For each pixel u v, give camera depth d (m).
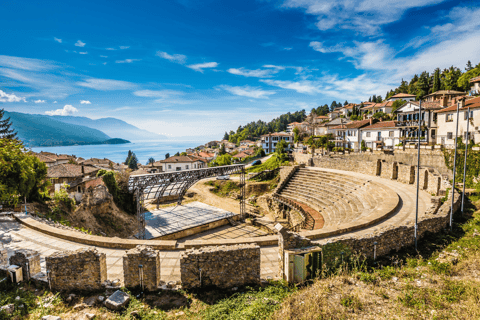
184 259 10.49
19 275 10.92
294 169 50.59
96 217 28.56
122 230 29.41
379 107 85.94
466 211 21.70
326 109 179.12
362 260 12.66
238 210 44.91
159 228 31.25
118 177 36.72
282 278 11.40
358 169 43.53
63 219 24.56
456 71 83.06
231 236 31.70
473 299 8.89
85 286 10.48
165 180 31.33
